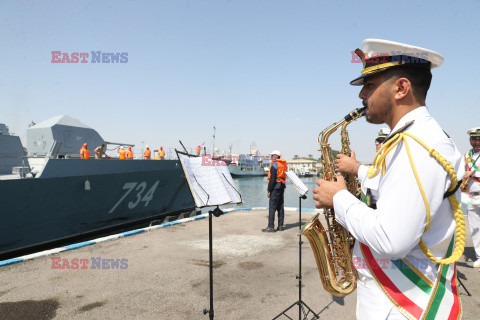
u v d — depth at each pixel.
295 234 7.41
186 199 15.22
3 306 3.70
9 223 7.46
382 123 1.22
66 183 8.79
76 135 13.29
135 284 4.35
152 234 7.41
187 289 4.18
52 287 4.27
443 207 0.98
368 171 1.12
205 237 7.13
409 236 0.89
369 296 1.14
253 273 4.78
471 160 4.74
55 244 8.74
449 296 1.04
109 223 10.52
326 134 2.03
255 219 9.45
